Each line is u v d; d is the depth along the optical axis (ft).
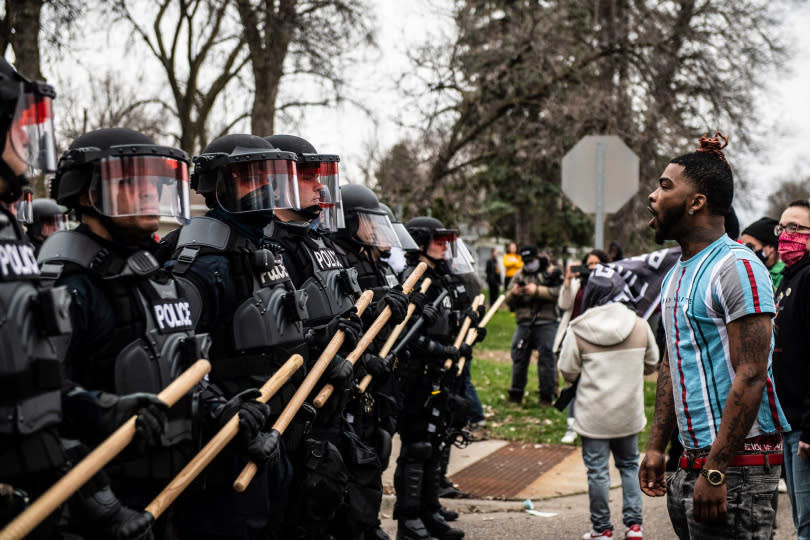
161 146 8.30
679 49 61.67
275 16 49.70
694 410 9.32
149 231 8.30
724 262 9.14
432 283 17.60
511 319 74.18
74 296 7.75
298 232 12.47
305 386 10.62
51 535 6.80
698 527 9.27
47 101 7.00
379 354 14.29
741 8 59.26
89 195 8.04
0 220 6.48
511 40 63.41
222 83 59.00
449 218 52.90
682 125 61.62
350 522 11.80
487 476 22.49
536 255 31.27
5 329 6.25
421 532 16.19
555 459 24.43
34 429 6.41
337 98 53.52
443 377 16.61
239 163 10.28
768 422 9.20
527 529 17.89
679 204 9.48
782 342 13.15
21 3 36.35
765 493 9.20
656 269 19.57
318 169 12.44
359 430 13.29
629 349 16.44
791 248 13.78
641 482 10.44
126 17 45.96
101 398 7.13
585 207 24.91
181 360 8.52
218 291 9.71
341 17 50.90
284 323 10.41
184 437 8.49
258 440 9.18
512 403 31.99
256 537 9.71
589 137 24.77
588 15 64.75
